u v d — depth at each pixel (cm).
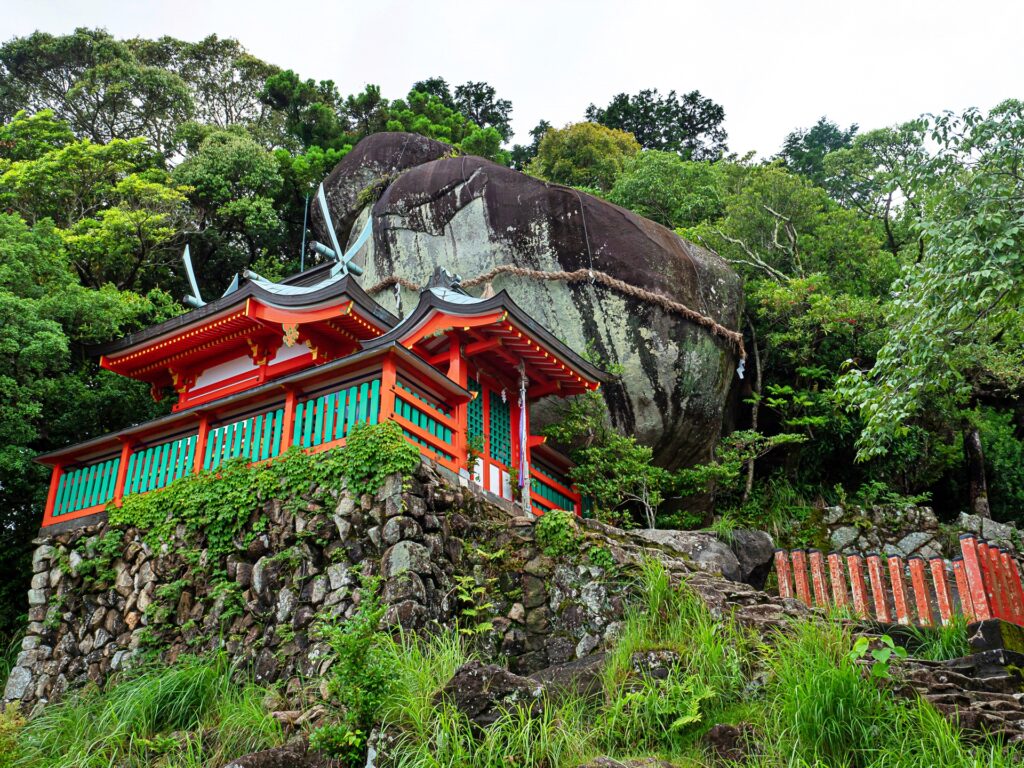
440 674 847
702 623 880
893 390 1154
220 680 1006
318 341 1454
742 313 2125
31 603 1302
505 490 1366
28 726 1008
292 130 3506
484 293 1418
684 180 2919
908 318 1191
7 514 1705
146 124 3472
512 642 1032
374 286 2084
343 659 763
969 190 1102
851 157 2942
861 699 712
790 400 2127
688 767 717
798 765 674
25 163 2462
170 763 852
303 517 1100
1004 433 2281
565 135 3678
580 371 1451
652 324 1844
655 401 1816
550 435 1622
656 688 812
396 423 1094
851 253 2359
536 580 1075
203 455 1259
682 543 1440
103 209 2630
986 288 1023
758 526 1914
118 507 1300
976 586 1098
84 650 1215
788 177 2436
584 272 1873
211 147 2905
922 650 1029
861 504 1939
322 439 1151
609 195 2986
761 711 760
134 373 1681
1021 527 2114
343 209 2480
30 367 1620
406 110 3506
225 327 1491
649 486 1631
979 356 1850
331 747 730
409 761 722
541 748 725
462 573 1080
